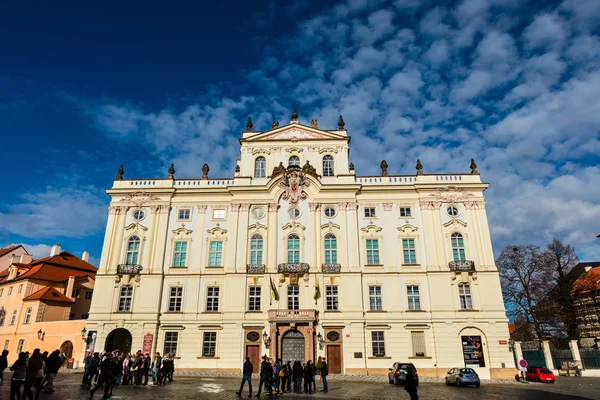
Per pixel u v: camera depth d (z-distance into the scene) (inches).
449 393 1290.6
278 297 2050.9
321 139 2346.2
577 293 2792.8
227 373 1923.0
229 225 2217.0
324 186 2228.1
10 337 2691.9
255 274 2098.9
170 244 2197.3
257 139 2362.2
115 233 2220.7
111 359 1038.4
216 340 2027.6
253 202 2239.2
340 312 2025.1
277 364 1320.1
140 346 2018.9
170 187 2278.5
